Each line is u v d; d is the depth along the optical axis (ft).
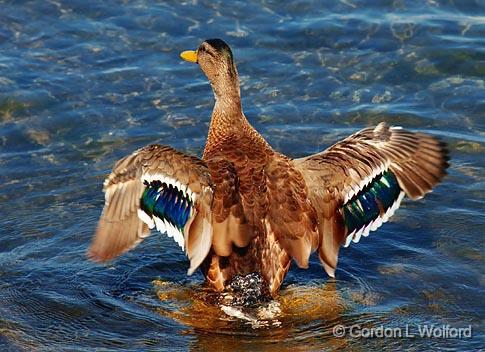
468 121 50.70
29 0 60.23
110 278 39.19
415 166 34.99
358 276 39.22
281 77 54.60
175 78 54.65
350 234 35.83
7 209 44.24
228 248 34.04
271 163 36.47
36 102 52.21
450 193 44.93
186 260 40.65
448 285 38.42
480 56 55.47
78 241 41.75
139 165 33.96
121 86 53.83
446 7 60.13
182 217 34.30
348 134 50.01
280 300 37.17
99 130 50.42
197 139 49.78
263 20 59.16
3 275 39.19
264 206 35.45
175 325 35.83
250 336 35.04
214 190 34.42
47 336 35.29
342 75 54.70
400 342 34.65
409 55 55.83
